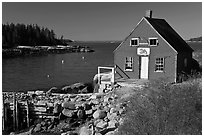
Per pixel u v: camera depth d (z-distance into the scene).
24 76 47.66
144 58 28.88
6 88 37.50
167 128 14.52
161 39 27.91
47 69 57.31
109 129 18.09
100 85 27.98
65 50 130.62
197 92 16.62
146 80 28.08
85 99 24.67
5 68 58.16
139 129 15.29
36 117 24.19
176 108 15.40
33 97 26.69
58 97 26.19
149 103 16.81
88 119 22.47
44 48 121.94
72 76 48.00
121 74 30.08
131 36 29.48
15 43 115.62
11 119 24.22
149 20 29.31
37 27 136.25
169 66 27.58
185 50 29.56
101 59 83.12
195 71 29.72
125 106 20.30
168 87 17.62
